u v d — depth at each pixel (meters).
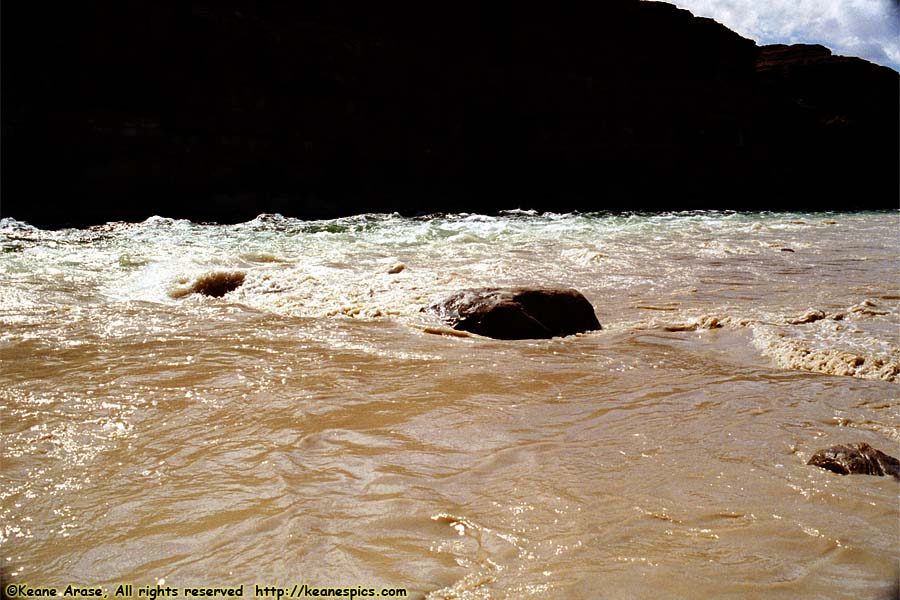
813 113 31.77
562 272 8.15
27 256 8.20
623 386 3.92
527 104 24.42
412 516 2.29
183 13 17.28
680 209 25.98
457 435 3.07
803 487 2.56
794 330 5.30
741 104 29.09
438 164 22.50
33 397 3.46
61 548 2.07
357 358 4.39
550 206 23.73
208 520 2.25
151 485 2.51
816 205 29.83
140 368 4.01
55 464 2.68
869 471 2.69
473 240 11.40
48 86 15.58
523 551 2.08
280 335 4.95
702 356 4.71
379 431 3.10
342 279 7.12
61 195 15.22
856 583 1.92
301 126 19.20
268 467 2.67
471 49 25.44
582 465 2.75
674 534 2.19
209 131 17.48
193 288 6.67
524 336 5.19
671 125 27.27
